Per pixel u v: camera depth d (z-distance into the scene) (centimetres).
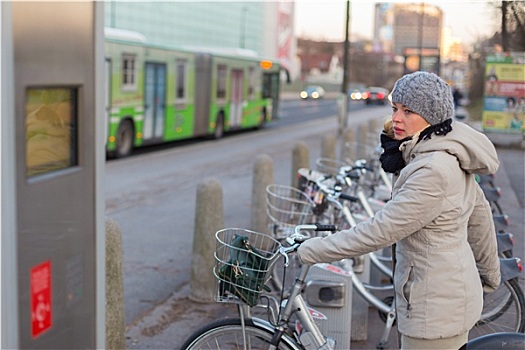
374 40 9450
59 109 227
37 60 208
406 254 319
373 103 6378
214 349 375
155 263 809
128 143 1945
